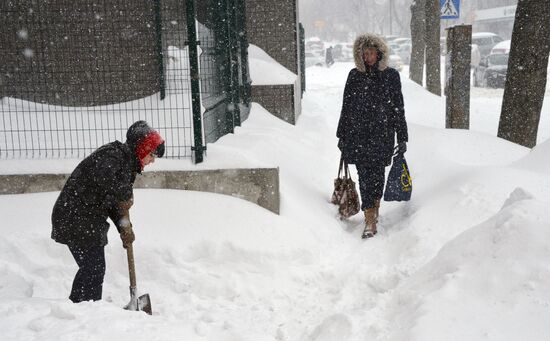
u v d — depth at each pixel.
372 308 3.91
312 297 4.57
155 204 5.57
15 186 5.70
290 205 5.96
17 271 4.85
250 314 4.28
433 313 3.33
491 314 3.19
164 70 9.62
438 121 13.38
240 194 5.78
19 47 9.41
